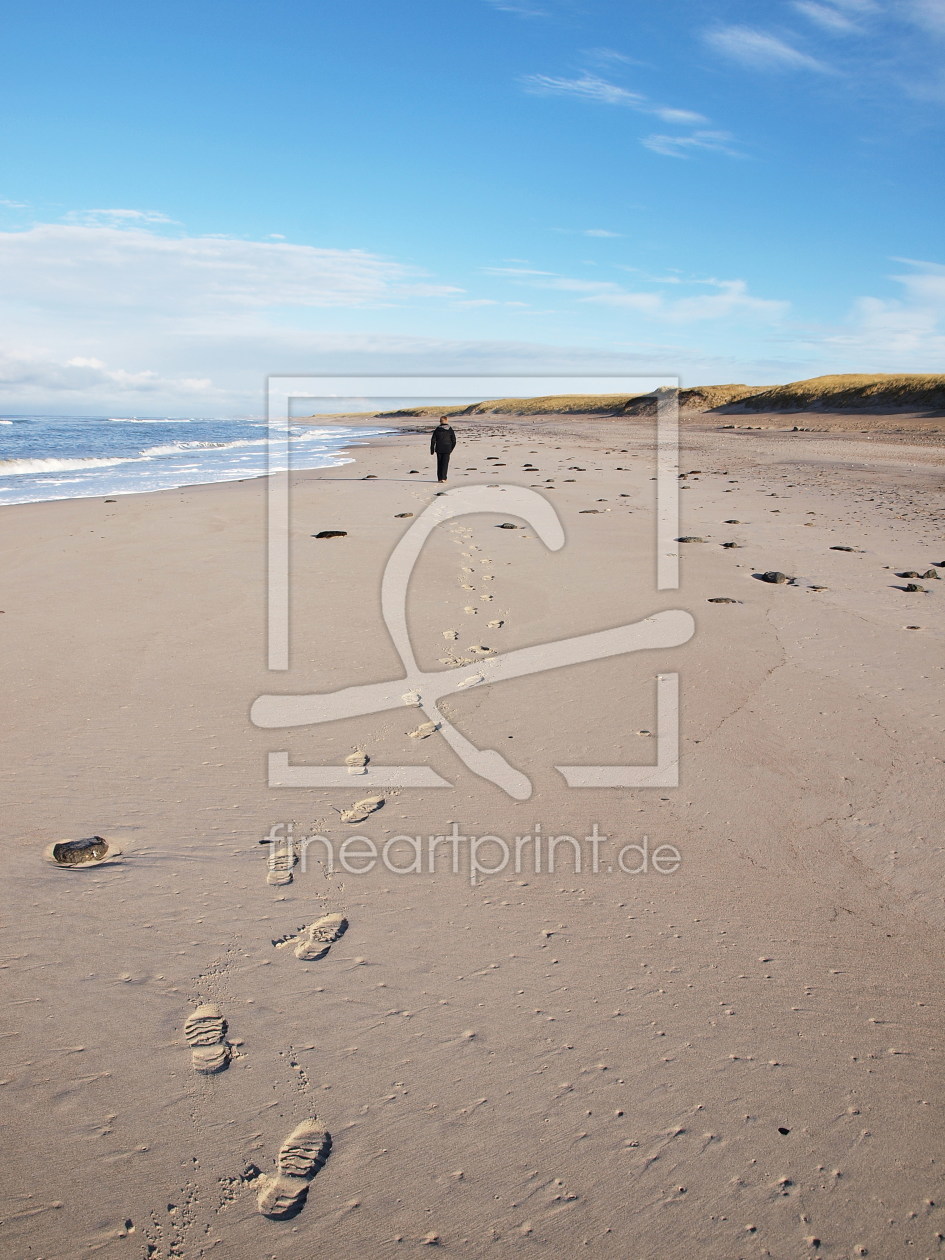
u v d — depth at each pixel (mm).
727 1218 2014
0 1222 1978
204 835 3744
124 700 5254
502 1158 2170
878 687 5508
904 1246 1941
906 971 2912
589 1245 1943
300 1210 2023
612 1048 2549
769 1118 2301
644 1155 2182
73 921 3117
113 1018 2641
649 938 3090
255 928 3113
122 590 7957
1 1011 2660
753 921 3193
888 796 4102
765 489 16594
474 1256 1912
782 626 6852
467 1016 2682
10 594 7746
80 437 45094
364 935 3090
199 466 23844
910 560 9500
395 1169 2137
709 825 3885
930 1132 2262
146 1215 2008
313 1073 2439
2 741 4617
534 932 3123
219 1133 2232
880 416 45438
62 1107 2303
